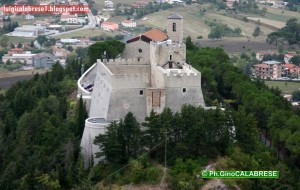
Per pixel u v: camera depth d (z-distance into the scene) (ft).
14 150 581.53
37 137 590.14
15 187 527.40
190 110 526.16
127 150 524.11
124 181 497.46
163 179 493.77
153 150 519.19
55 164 531.91
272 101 650.84
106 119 552.41
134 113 556.10
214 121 524.93
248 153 533.14
